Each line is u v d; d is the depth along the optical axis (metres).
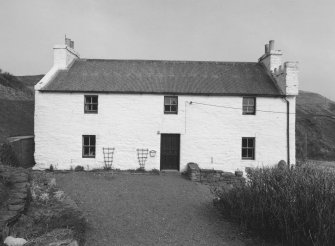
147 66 20.59
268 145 17.94
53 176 15.20
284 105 18.05
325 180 8.73
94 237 8.49
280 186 9.15
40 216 8.63
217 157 17.80
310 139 33.50
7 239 6.68
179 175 17.14
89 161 17.53
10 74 31.47
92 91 17.44
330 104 55.06
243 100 18.12
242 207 9.53
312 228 7.81
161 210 11.16
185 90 17.80
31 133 22.62
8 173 9.96
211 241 8.70
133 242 8.40
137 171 17.55
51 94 17.45
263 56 21.41
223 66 21.14
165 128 17.73
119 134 17.66
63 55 19.45
